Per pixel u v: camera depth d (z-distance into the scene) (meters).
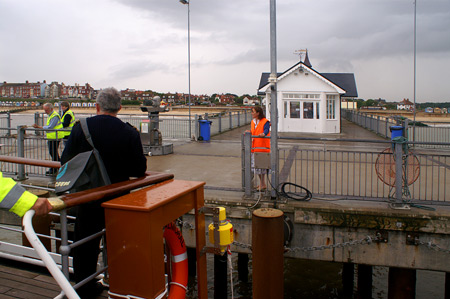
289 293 7.85
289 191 7.09
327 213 6.29
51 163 3.40
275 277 5.47
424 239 5.97
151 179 3.01
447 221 5.83
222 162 11.77
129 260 2.35
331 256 6.38
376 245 6.17
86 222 2.92
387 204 6.56
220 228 3.21
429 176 9.53
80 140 2.89
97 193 2.41
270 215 5.45
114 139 2.90
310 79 23.53
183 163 11.57
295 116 24.06
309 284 8.24
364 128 27.11
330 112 23.70
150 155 13.04
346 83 30.30
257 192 7.44
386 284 8.40
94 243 2.99
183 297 2.76
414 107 18.94
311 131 23.84
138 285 2.34
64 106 9.73
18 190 2.03
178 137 18.73
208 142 17.30
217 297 7.12
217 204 6.90
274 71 6.73
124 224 2.34
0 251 4.11
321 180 8.97
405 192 6.34
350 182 8.73
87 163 2.78
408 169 6.36
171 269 2.96
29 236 1.97
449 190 8.01
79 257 2.97
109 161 2.91
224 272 7.03
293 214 6.51
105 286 3.33
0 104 74.62
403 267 6.11
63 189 2.56
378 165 6.61
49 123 9.73
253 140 7.87
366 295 7.54
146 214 2.26
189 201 2.88
